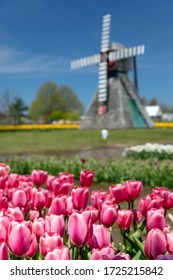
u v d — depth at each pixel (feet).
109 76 189.06
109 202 9.96
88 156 74.74
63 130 192.34
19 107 289.94
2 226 7.62
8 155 81.05
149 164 52.70
